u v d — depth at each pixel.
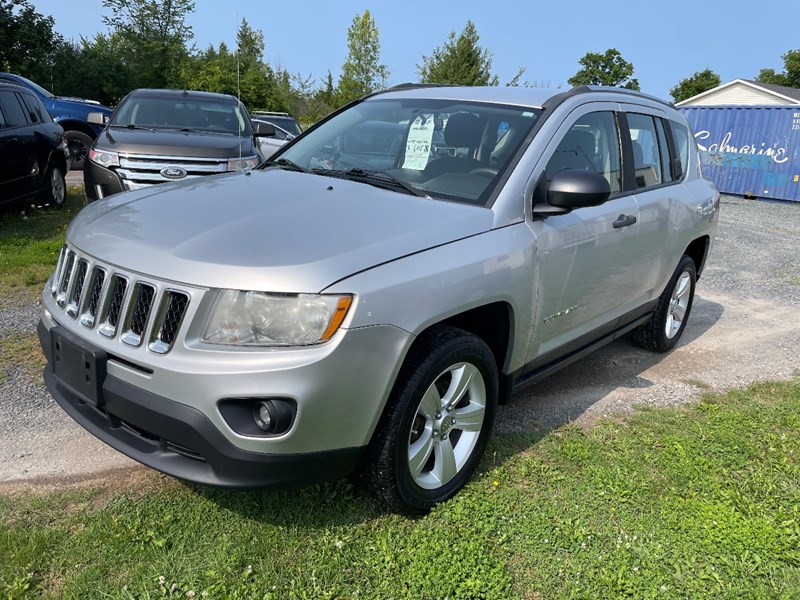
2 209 8.14
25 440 3.30
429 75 42.94
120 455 3.22
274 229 2.59
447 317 2.70
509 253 2.98
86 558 2.47
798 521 2.96
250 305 2.32
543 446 3.54
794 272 8.75
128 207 2.95
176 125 8.29
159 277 2.39
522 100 3.67
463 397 3.06
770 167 18.59
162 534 2.62
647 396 4.39
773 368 5.09
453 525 2.79
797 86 63.66
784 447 3.65
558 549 2.71
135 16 32.56
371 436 2.58
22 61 26.03
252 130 8.70
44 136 8.79
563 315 3.57
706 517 2.95
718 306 6.90
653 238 4.34
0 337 4.55
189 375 2.31
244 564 2.49
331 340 2.34
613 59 49.81
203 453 2.36
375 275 2.46
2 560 2.42
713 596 2.51
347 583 2.45
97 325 2.58
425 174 3.36
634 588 2.50
